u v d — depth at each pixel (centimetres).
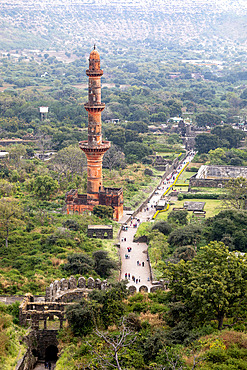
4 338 9481
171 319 10250
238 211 18350
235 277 9519
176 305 10194
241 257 10075
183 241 17412
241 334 8931
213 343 8488
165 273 10362
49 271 14550
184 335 9462
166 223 19438
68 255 15512
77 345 9900
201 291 9344
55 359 10538
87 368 8744
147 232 19275
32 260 15225
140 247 18512
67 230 18150
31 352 10094
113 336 9500
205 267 10094
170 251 17400
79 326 10356
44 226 18788
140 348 9294
